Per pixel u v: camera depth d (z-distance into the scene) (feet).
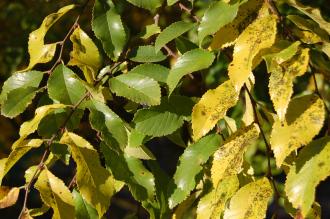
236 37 2.86
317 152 2.52
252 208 2.63
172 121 2.98
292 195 2.50
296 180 2.51
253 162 5.00
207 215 2.87
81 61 2.99
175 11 4.05
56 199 2.74
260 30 2.64
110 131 2.83
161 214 3.04
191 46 3.20
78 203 2.93
